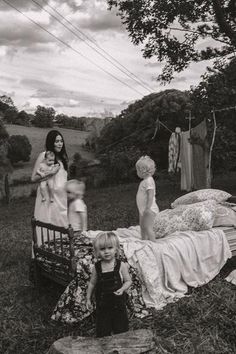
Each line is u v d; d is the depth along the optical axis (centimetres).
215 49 1808
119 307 402
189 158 1503
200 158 1441
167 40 1797
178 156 1569
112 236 404
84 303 471
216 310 494
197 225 610
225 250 593
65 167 660
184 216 621
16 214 1736
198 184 1462
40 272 596
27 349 440
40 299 577
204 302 513
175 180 1991
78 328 471
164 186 2059
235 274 596
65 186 646
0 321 504
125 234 647
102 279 402
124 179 2753
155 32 1800
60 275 534
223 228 637
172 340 426
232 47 1791
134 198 1788
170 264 540
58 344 338
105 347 332
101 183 2770
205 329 452
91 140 4434
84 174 2889
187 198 745
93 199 1933
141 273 511
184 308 501
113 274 402
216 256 584
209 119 1505
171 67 1877
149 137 2852
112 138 3378
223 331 447
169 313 489
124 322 403
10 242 997
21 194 2841
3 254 867
